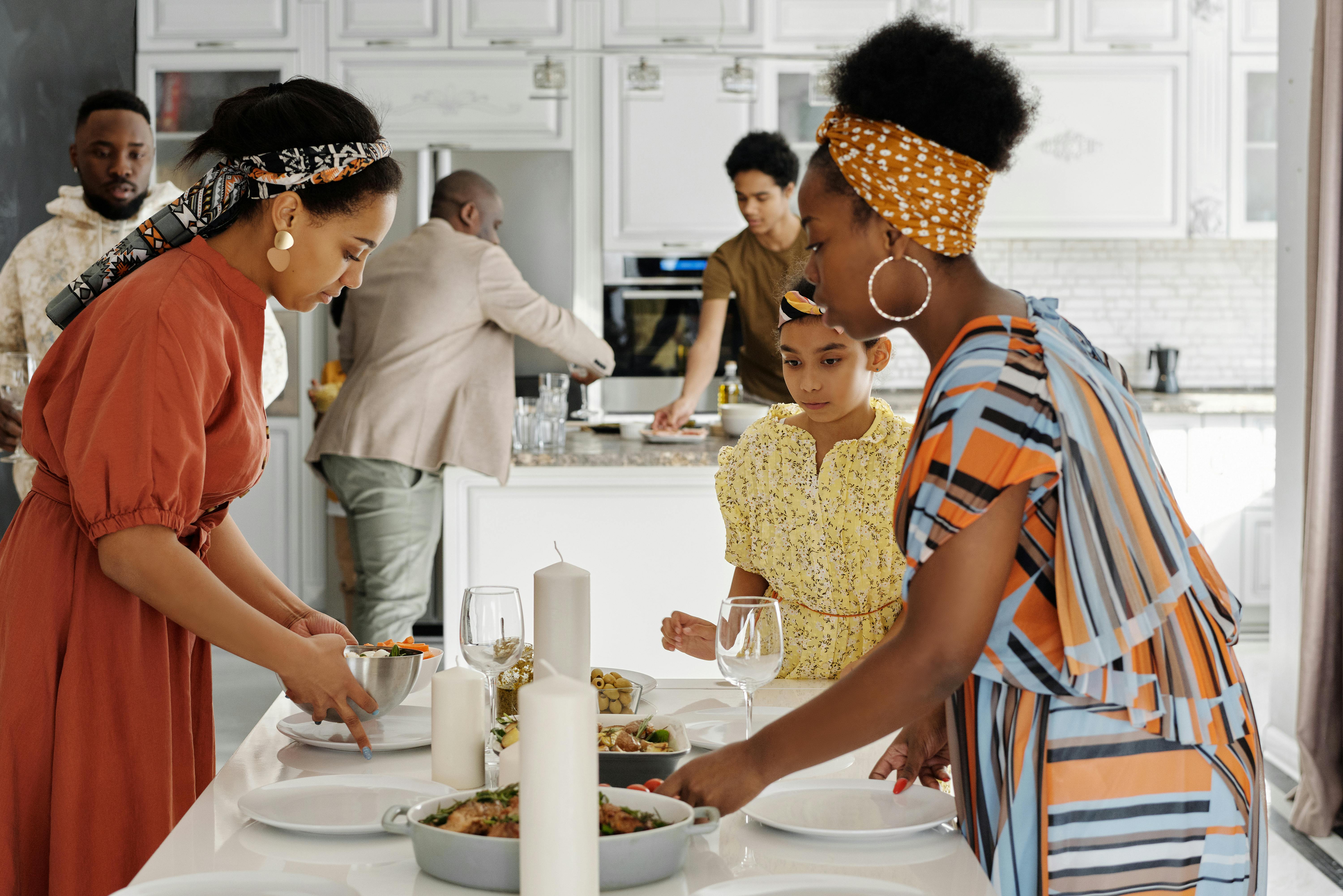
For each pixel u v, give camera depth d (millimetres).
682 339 5051
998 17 4926
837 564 1705
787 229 3744
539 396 4688
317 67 4898
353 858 938
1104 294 5492
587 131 4961
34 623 1307
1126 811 941
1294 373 3137
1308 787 2842
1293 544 3176
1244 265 5465
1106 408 933
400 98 4914
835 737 913
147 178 2971
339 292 1442
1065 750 943
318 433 3432
